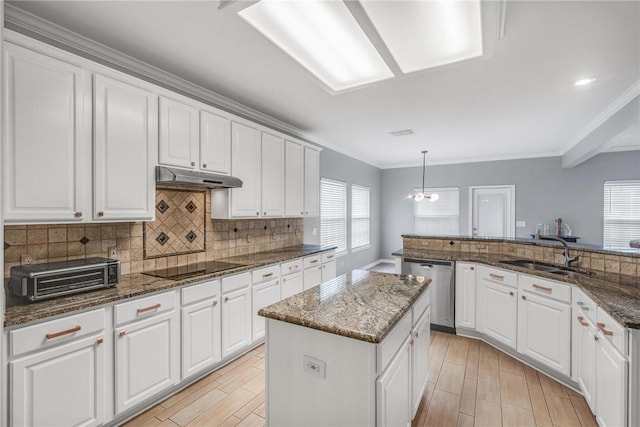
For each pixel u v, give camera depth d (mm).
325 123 4062
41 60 1703
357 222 6562
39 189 1702
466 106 3408
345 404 1347
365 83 2676
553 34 2031
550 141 5059
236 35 2059
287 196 3775
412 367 1802
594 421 1977
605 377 1744
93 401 1754
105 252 2289
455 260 3311
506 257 3307
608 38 2074
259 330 2984
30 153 1667
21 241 1871
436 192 7090
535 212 6113
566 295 2307
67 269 1773
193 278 2322
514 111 3572
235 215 3039
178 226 2832
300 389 1470
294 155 3914
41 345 1544
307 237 4820
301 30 1940
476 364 2721
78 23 1932
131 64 2377
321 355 1406
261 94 3078
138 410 2057
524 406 2133
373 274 2432
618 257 2438
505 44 2156
